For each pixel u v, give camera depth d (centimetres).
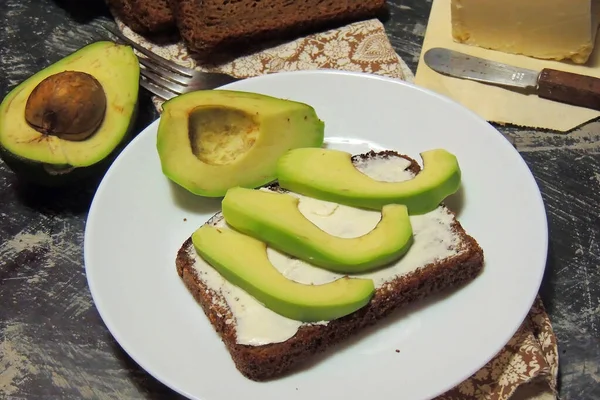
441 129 47
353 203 42
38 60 57
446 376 38
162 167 44
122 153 46
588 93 50
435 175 42
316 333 39
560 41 52
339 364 39
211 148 46
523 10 52
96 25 59
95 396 42
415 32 57
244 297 40
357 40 55
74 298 45
